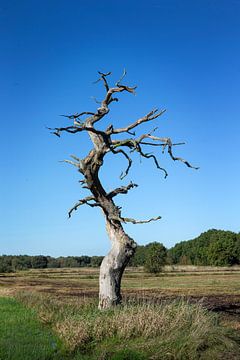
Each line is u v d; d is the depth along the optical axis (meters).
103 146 21.16
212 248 131.12
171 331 15.48
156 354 14.01
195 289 49.16
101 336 15.76
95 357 14.27
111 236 21.62
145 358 13.90
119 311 17.77
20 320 20.58
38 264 151.88
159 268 88.06
